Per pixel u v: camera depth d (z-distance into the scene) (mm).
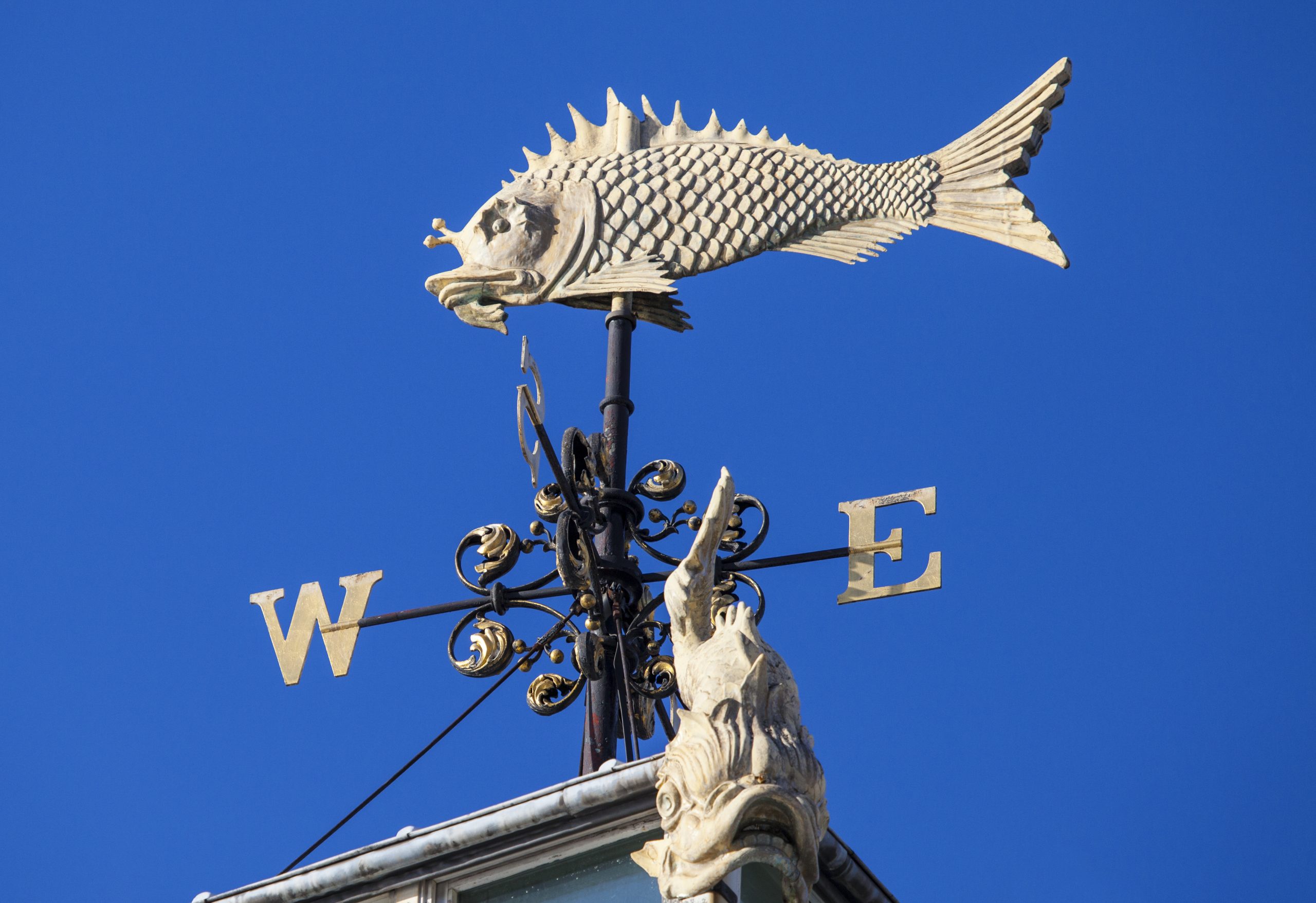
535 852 14867
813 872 13727
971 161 22547
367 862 15203
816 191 22094
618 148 22062
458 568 19547
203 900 15617
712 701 13992
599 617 18344
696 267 21422
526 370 17578
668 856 13711
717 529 14656
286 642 20781
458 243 21641
